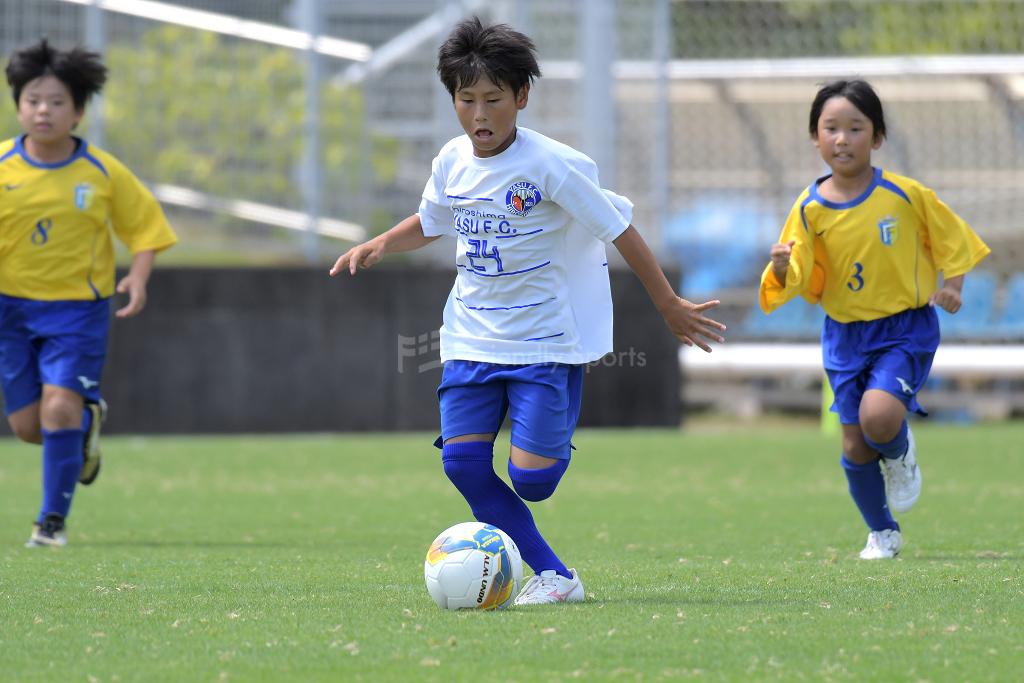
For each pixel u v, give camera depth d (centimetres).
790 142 5116
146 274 2338
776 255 1948
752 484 3209
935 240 2019
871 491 2038
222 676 1172
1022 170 5006
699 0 5125
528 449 1527
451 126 4659
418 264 4688
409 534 2359
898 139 5050
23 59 2262
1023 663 1201
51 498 2231
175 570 1866
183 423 4500
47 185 2262
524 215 1529
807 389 5409
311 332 4516
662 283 1546
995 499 2841
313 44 4625
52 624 1420
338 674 1176
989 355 4988
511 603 1516
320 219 4653
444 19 4659
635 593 1630
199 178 4634
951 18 5034
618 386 4578
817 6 5088
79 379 2256
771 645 1279
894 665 1194
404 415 4544
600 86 4616
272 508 2784
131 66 4581
